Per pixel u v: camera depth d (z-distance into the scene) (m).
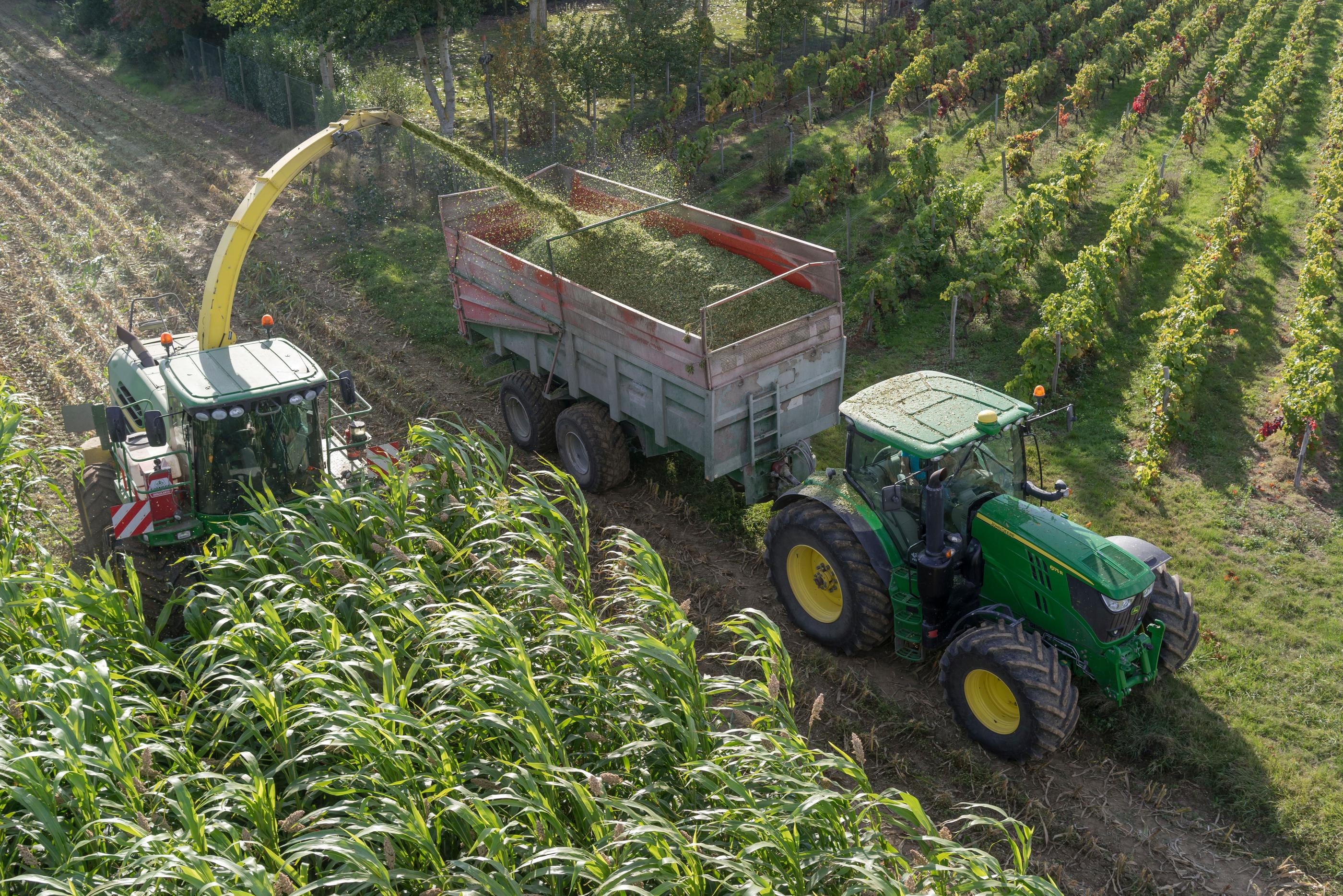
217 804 5.32
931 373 8.39
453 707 5.27
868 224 16.94
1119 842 6.40
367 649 5.65
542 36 21.80
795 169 19.42
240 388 7.29
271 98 23.20
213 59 26.38
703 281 9.84
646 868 4.44
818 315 9.02
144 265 16.28
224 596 6.19
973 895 4.94
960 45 24.86
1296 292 14.63
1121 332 13.49
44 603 6.14
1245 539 9.30
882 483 7.73
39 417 11.27
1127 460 10.60
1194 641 7.21
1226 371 12.48
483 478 7.94
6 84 27.56
